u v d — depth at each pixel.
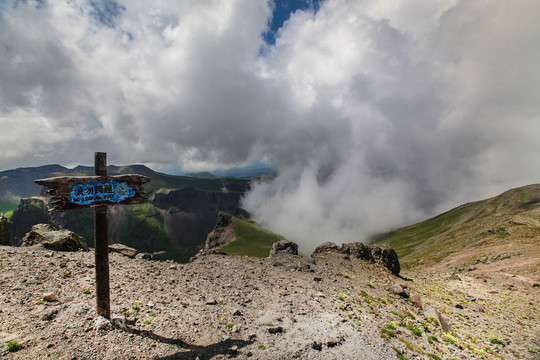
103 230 12.35
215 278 23.08
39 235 24.62
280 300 19.34
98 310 12.37
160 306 15.50
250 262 31.05
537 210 124.38
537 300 35.31
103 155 12.36
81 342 10.67
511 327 25.19
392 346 15.06
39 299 13.20
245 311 16.89
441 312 26.78
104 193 12.22
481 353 17.55
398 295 25.50
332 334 15.09
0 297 12.59
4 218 27.05
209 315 15.55
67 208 11.15
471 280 47.75
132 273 20.41
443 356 15.57
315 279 25.72
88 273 18.06
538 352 19.91
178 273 22.81
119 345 11.11
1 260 17.42
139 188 13.16
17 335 10.17
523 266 59.34
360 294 23.20
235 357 12.15
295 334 14.70
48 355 9.60
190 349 12.05
